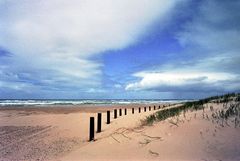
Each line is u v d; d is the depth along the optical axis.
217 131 6.37
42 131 13.59
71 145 9.36
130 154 6.11
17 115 23.48
